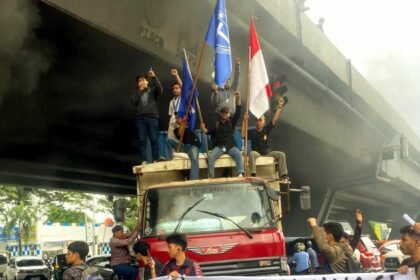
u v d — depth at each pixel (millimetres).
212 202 8805
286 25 20344
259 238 8414
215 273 8188
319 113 26344
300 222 33062
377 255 15391
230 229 8523
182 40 15375
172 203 8828
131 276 10016
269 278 5812
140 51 13938
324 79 25766
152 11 13906
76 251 5840
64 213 61625
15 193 42312
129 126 19641
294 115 23234
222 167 9844
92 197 53312
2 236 67750
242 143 10703
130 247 10148
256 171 9898
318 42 23969
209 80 17078
